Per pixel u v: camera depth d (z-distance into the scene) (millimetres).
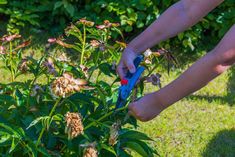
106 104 2182
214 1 1877
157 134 3619
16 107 2254
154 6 4750
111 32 4758
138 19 4781
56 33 5008
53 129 2146
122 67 2045
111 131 1998
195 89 1584
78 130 1842
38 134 2135
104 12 4859
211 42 4992
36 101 2207
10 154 2061
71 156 2172
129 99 2150
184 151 3447
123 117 2146
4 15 5297
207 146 3521
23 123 2141
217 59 1516
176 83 1597
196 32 4773
